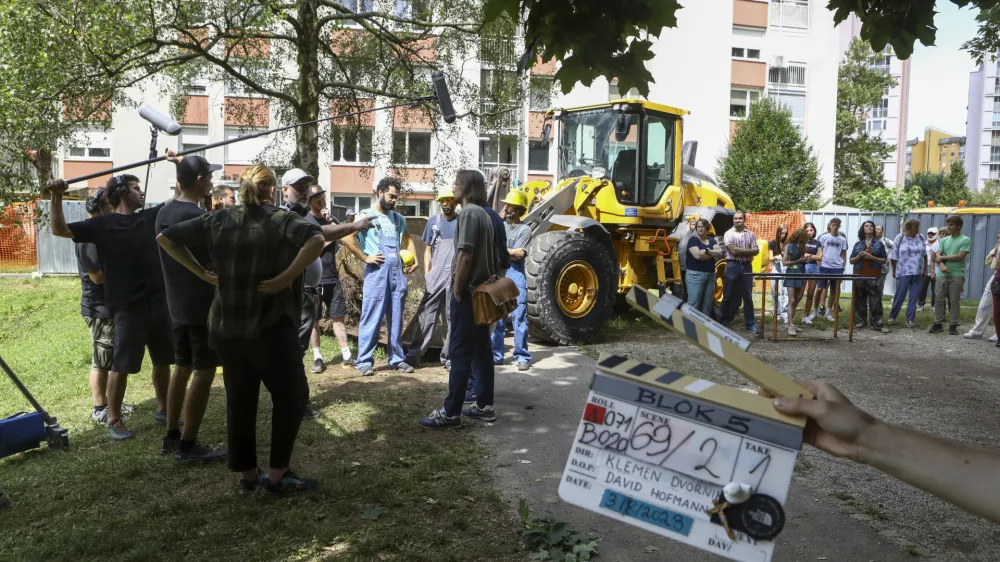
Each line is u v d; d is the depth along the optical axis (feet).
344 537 10.79
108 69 35.78
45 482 13.21
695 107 92.63
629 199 31.50
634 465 3.40
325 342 27.22
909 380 23.73
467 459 14.35
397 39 44.50
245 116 49.75
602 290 28.53
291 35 42.70
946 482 3.42
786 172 87.04
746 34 95.40
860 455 3.51
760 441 3.29
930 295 53.26
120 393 15.85
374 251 22.03
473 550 10.46
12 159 36.01
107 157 80.07
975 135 448.65
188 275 13.62
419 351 23.26
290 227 11.49
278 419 12.17
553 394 19.95
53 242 58.03
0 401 19.61
